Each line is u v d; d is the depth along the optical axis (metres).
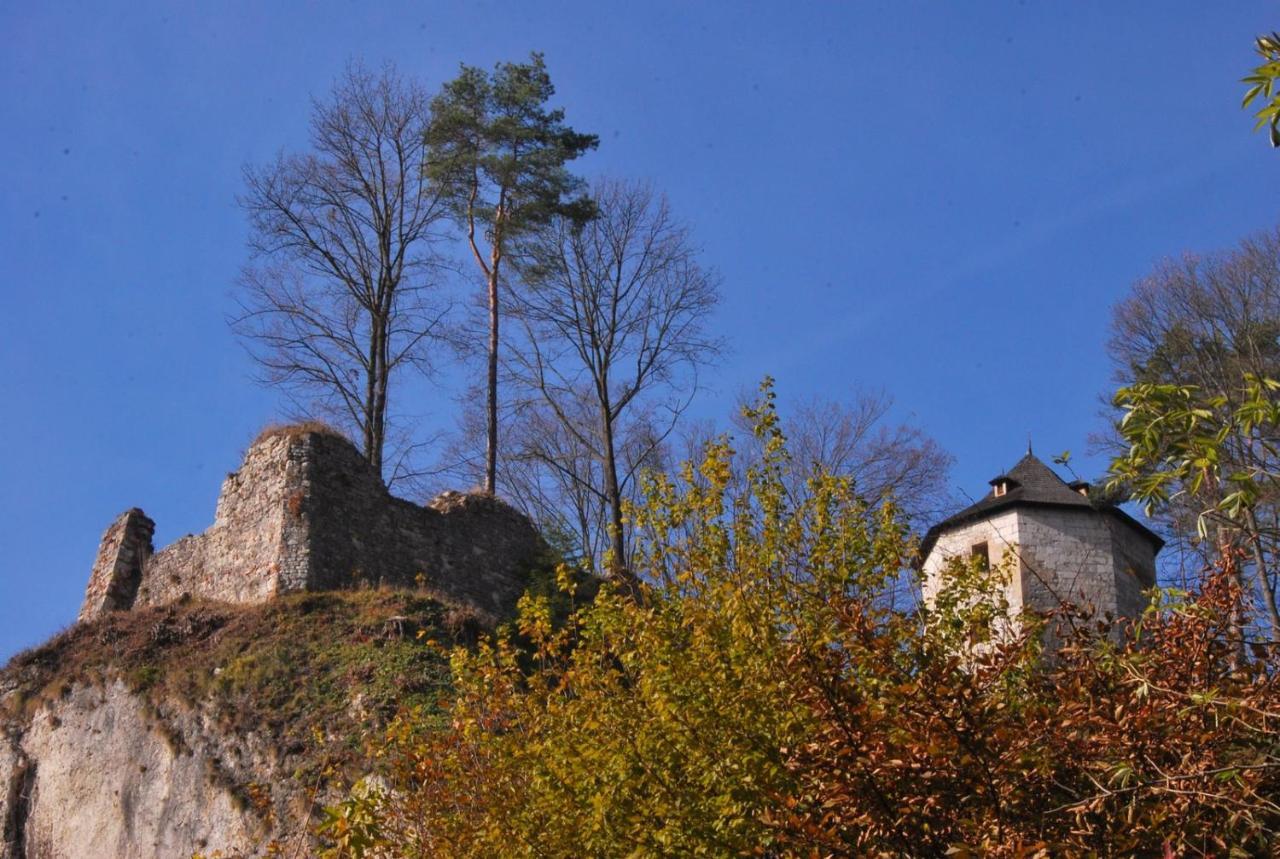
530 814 11.89
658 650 11.40
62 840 21.83
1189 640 9.37
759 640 10.97
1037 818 8.91
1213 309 32.22
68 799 22.20
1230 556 9.77
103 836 21.28
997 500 29.05
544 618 13.51
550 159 32.84
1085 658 9.84
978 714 9.19
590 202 32.97
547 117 33.78
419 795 12.72
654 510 13.02
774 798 9.56
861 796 9.16
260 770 20.16
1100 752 8.95
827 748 9.38
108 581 28.11
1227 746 9.03
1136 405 8.74
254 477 26.34
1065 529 28.36
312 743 20.08
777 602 11.53
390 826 12.96
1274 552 10.09
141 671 22.91
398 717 14.31
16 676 24.47
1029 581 27.66
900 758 9.13
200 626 23.91
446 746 13.12
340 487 25.97
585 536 34.41
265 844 19.06
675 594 12.49
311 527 25.06
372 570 25.61
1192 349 31.33
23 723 23.67
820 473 14.24
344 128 32.53
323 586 24.69
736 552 12.14
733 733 10.62
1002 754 9.05
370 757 19.12
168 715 21.89
